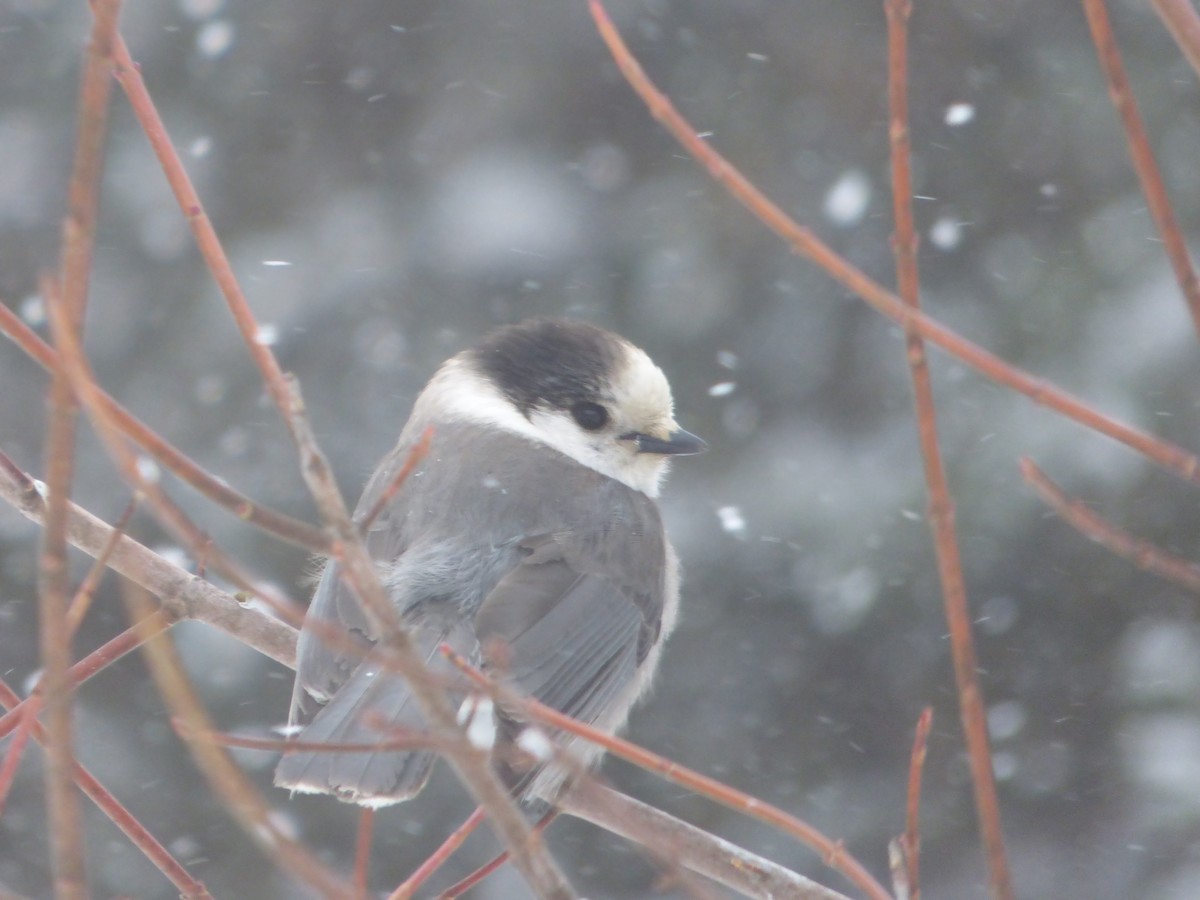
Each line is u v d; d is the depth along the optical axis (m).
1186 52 3.50
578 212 12.93
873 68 12.80
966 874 11.92
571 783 5.79
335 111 13.45
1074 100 12.16
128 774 11.89
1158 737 11.59
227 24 13.47
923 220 12.35
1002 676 12.03
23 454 13.04
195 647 11.84
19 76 13.61
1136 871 11.51
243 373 12.75
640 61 13.15
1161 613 11.79
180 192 3.83
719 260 12.55
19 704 4.45
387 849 11.89
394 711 5.47
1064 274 11.72
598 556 7.23
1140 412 11.21
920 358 3.50
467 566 6.92
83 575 12.33
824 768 12.20
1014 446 11.50
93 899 11.44
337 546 3.17
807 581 11.95
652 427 8.01
